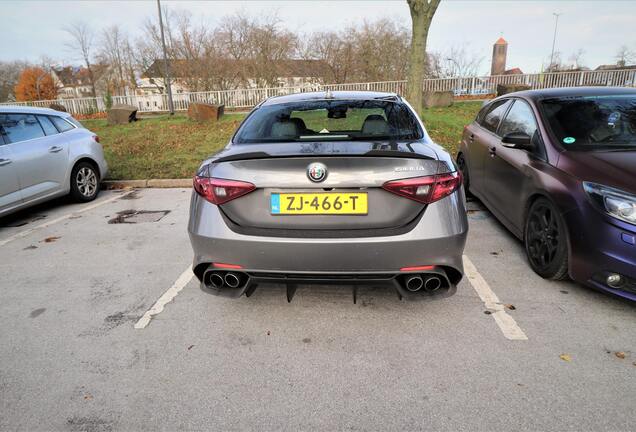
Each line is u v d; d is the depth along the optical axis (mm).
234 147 2736
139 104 24922
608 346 2438
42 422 1992
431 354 2406
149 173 8039
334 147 2465
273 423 1940
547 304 2924
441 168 2344
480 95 21500
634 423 1872
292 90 23422
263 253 2348
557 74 20828
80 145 6336
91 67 53969
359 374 2256
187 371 2334
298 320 2809
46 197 5727
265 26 35375
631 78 20141
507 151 4055
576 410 1955
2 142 5242
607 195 2689
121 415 2021
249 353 2477
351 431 1879
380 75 33344
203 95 23656
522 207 3592
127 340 2662
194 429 1920
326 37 34875
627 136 3295
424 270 2340
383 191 2301
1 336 2756
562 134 3406
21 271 3844
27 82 52406
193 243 2525
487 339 2533
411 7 11242
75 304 3170
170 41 37031
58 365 2428
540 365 2283
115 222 5309
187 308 3041
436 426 1890
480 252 3906
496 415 1940
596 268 2742
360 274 2342
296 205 2334
